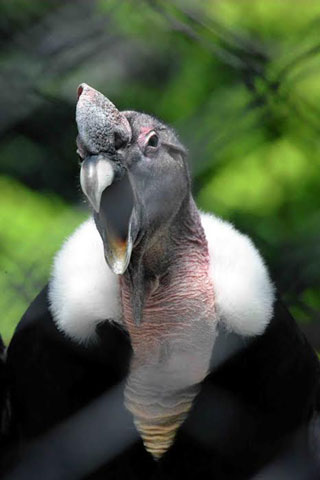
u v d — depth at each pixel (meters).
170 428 7.59
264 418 7.76
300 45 11.80
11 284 10.11
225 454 7.78
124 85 13.40
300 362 7.81
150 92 13.41
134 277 7.00
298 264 10.52
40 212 11.42
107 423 7.71
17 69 11.85
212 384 7.54
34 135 12.02
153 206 6.77
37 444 7.97
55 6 12.41
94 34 12.20
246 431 7.74
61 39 12.25
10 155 12.03
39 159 12.07
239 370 7.52
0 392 8.23
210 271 7.30
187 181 7.10
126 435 7.75
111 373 7.51
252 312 7.27
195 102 12.70
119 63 13.31
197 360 7.32
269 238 11.00
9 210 11.33
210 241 7.37
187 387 7.48
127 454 7.82
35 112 11.90
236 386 7.59
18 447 8.16
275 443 7.89
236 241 7.43
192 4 10.48
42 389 7.75
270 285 7.49
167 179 6.82
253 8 12.09
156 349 7.30
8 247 10.62
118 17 11.81
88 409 7.69
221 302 7.26
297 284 10.44
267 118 10.45
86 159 6.41
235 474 7.88
